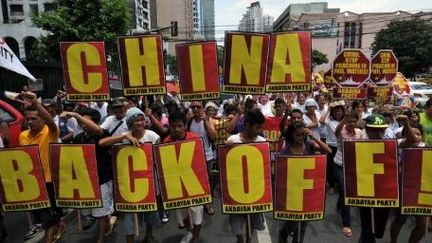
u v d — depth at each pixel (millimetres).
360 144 4215
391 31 46375
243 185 4207
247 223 4223
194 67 4773
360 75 8414
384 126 4230
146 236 4910
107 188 4711
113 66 20938
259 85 4719
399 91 12477
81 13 20469
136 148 4398
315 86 17219
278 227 5582
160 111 6441
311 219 4203
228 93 4746
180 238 5176
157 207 4465
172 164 4375
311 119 6996
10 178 4535
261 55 4680
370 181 4211
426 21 48344
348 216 5207
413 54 44094
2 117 7211
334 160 5500
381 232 4375
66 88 4668
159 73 4762
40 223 5566
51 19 20344
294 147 4316
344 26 80250
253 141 4211
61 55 4637
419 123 5938
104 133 4824
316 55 71375
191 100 4812
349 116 5375
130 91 4777
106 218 4848
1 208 4766
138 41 4727
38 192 4547
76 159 4488
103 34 20281
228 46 4699
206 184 4406
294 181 4188
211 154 6223
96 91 4684
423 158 4152
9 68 5270
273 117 6660
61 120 6961
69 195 4527
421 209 4184
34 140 4641
